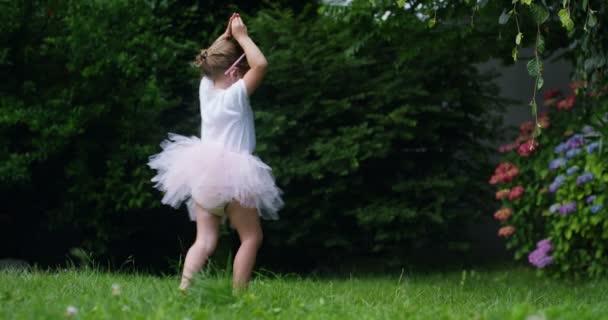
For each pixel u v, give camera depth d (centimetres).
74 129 631
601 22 419
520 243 695
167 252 759
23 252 764
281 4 784
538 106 817
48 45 664
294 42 693
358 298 352
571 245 601
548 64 816
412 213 670
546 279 624
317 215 684
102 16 663
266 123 684
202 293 298
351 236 721
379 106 686
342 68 686
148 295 314
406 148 727
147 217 725
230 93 349
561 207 574
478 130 735
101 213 673
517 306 263
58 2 661
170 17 749
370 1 494
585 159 577
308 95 690
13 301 300
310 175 689
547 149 627
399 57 626
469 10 526
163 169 367
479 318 271
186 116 733
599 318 269
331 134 704
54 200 707
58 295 322
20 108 632
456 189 700
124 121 670
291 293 364
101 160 683
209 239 343
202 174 337
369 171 714
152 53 686
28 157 633
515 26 551
